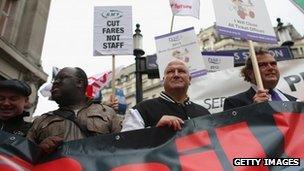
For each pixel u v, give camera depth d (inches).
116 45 195.0
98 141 89.1
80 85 112.4
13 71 468.4
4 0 492.1
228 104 117.4
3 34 489.7
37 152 88.2
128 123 106.7
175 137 88.0
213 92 198.4
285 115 87.7
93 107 110.8
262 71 117.6
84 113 107.2
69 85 109.3
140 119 107.3
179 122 89.3
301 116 87.7
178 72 113.7
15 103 113.5
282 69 196.1
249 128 87.0
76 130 101.7
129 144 88.3
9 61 456.1
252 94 117.0
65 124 102.7
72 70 112.8
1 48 431.8
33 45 522.9
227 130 87.4
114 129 109.6
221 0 126.2
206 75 202.7
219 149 84.4
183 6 223.0
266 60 118.0
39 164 87.0
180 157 84.6
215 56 229.3
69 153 88.0
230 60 229.0
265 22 130.7
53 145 87.7
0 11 483.5
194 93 199.5
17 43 506.0
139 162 85.1
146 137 88.7
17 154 86.8
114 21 199.8
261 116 88.2
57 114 106.5
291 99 122.8
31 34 520.1
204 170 81.2
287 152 82.2
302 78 191.0
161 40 204.4
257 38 126.3
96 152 87.9
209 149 84.8
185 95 117.0
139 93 247.0
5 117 113.5
